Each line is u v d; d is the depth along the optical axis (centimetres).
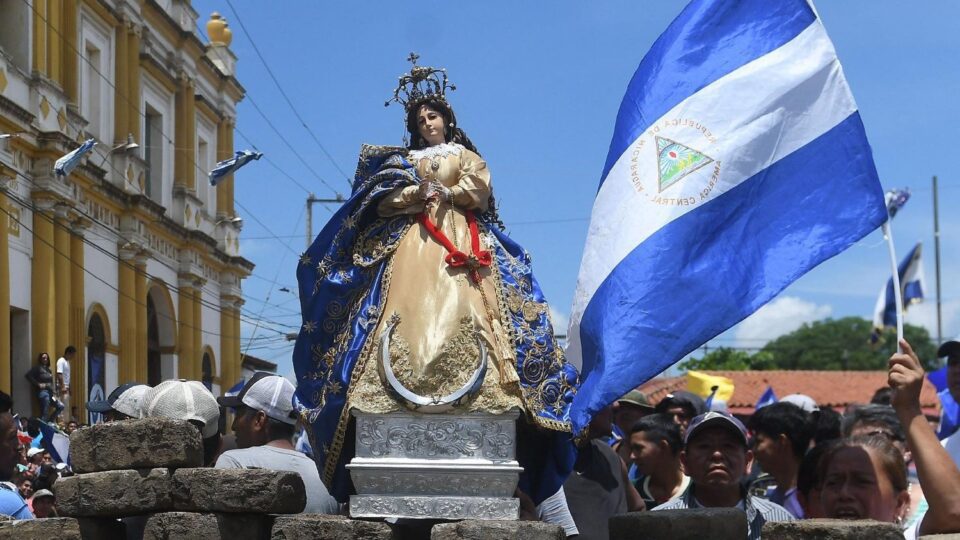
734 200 686
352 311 654
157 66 3441
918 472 564
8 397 798
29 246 2698
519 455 654
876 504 600
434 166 661
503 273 649
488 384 612
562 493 674
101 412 999
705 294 664
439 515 601
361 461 608
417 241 644
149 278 3397
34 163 2684
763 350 7550
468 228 650
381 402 613
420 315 623
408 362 616
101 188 3016
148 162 3534
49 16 2750
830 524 520
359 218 658
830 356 7738
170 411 793
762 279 669
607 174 712
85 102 3033
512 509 600
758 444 874
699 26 723
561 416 638
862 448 608
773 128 696
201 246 3747
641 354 653
